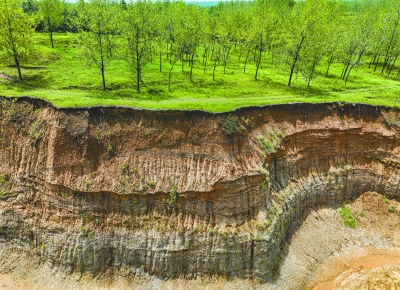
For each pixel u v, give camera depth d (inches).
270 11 3073.3
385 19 2591.0
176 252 1151.0
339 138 1513.3
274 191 1330.0
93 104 1278.3
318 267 1290.6
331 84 2169.0
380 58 3004.4
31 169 1216.2
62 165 1190.9
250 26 2554.1
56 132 1206.9
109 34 1785.2
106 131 1235.2
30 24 1903.3
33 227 1191.6
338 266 1305.4
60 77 1955.0
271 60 2923.2
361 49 2235.5
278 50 2479.1
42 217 1194.0
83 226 1162.0
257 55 2992.1
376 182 1529.3
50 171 1187.3
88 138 1211.9
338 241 1391.5
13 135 1274.6
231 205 1199.6
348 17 2987.2
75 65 2250.2
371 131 1523.1
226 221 1191.6
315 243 1358.3
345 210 1494.8
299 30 1953.7
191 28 2057.1
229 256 1167.0
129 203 1183.6
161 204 1190.9
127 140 1234.6
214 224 1184.8
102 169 1202.0
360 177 1524.4
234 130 1270.9
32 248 1198.3
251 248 1181.1
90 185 1175.0
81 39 1803.6
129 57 1798.7
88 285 1133.1
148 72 2218.3
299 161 1455.5
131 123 1248.2
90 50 1710.1
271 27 2564.0
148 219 1178.6
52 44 2564.0
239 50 2918.3
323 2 2108.8
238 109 1334.9
